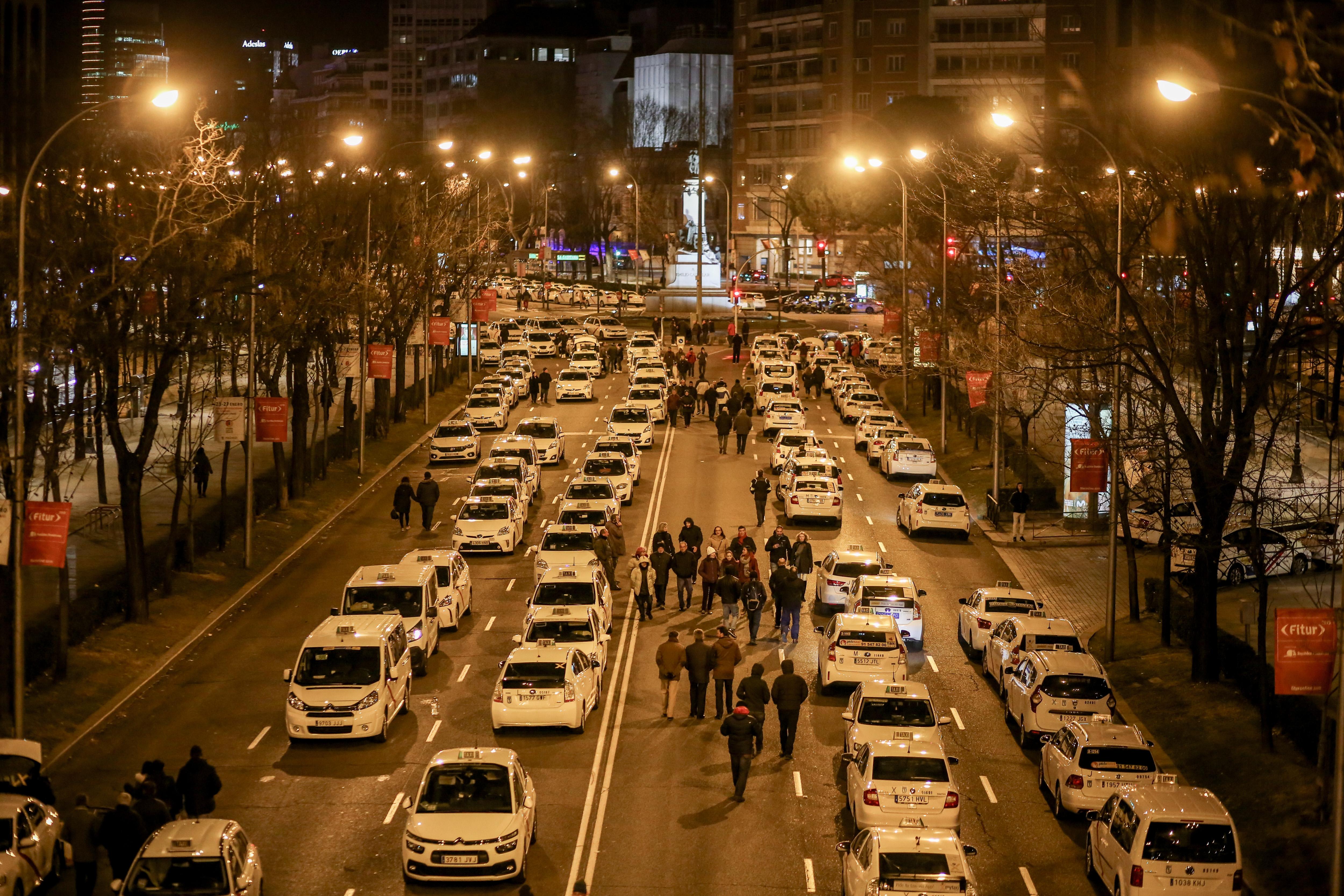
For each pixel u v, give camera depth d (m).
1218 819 25.08
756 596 45.94
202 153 43.56
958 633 46.94
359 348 70.94
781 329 140.25
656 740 36.31
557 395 97.19
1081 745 30.66
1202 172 35.56
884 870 23.95
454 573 46.31
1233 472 38.38
